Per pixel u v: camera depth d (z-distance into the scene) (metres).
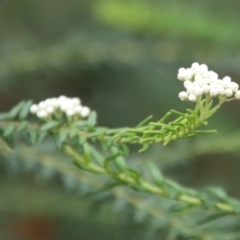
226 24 0.58
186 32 0.58
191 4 0.61
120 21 0.58
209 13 0.60
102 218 0.56
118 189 0.45
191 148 0.51
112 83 0.67
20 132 0.40
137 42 0.60
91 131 0.37
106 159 0.38
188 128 0.34
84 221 0.60
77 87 0.68
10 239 0.68
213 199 0.42
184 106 0.67
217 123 0.60
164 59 0.60
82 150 0.38
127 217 0.45
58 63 0.58
